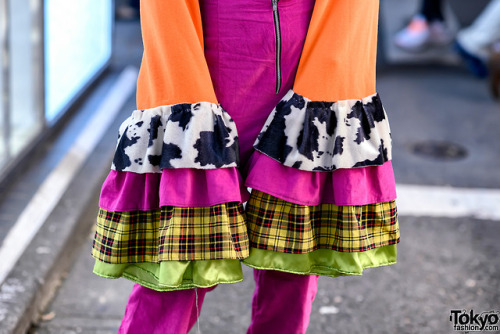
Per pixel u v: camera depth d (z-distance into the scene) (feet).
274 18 5.82
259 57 5.93
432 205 14.46
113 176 6.02
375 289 11.17
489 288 11.30
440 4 28.07
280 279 6.64
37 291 9.98
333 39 5.84
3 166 13.20
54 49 16.08
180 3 5.64
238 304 10.66
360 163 5.94
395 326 10.14
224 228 5.77
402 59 27.09
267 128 5.93
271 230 5.96
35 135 14.98
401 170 16.43
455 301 10.88
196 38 5.73
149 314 6.37
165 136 5.74
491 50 22.13
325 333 9.87
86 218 13.19
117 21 31.22
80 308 10.32
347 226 6.01
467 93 23.03
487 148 18.17
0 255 10.71
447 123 19.94
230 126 5.92
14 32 13.38
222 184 5.73
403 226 13.44
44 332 9.65
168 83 5.80
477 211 14.26
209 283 5.82
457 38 25.41
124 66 23.22
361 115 6.05
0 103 12.80
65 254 11.58
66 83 17.44
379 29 30.66
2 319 9.03
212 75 6.04
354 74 6.00
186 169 5.74
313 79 5.89
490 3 35.60
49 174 14.02
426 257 12.27
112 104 18.88
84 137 16.25
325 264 6.23
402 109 21.06
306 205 5.92
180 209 5.74
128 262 6.03
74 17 17.84
